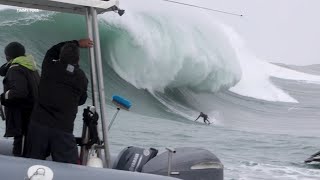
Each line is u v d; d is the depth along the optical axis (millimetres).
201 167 18188
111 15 82562
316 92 112375
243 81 104000
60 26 80562
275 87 110000
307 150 53750
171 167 17734
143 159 18469
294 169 42625
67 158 16875
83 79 17281
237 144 55750
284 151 52594
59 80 16859
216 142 56250
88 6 18047
